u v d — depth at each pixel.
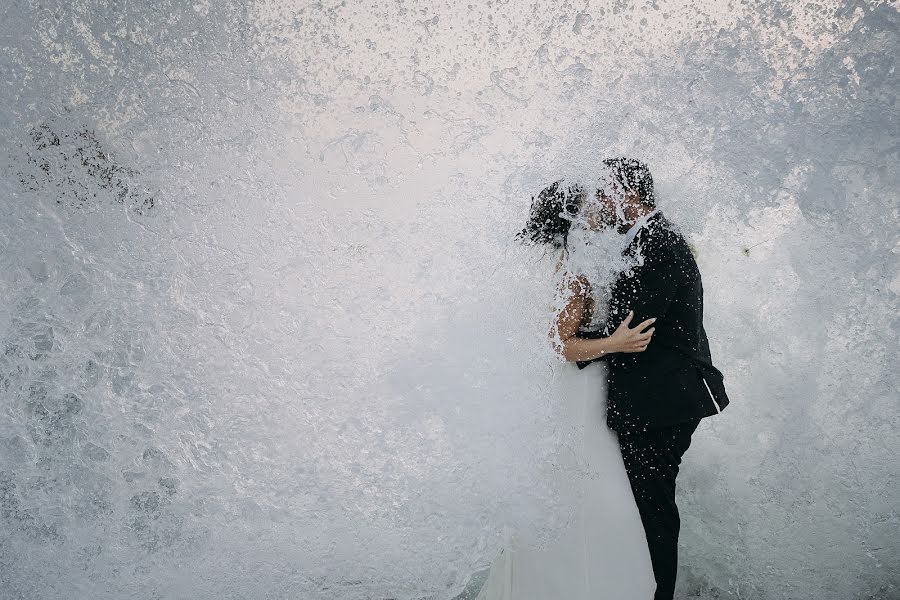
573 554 2.82
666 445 2.82
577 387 2.88
